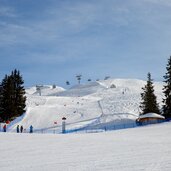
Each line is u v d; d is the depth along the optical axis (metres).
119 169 12.88
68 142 25.05
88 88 193.88
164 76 73.75
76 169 13.34
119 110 91.62
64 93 191.00
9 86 91.31
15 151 20.09
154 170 12.27
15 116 90.19
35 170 13.55
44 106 99.12
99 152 18.55
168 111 71.56
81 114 89.62
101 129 66.19
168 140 25.91
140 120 64.75
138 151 18.34
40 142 25.33
